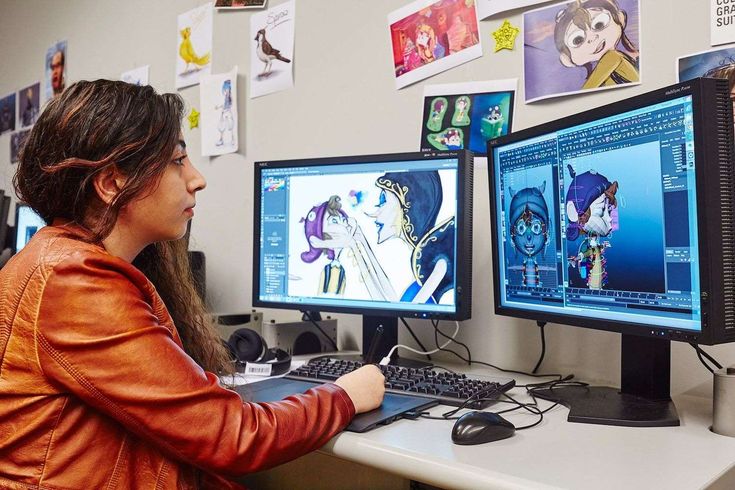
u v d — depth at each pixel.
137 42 2.21
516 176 1.04
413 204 1.15
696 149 0.72
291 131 1.68
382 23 1.46
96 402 0.62
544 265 0.98
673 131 0.75
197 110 1.95
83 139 0.67
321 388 0.79
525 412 0.86
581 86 1.14
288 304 1.31
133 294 0.65
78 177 0.68
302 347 1.43
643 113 0.79
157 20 2.12
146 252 0.93
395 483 1.26
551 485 0.56
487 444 0.70
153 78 2.13
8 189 2.93
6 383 0.63
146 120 0.70
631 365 0.93
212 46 1.91
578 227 0.91
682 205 0.74
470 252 1.11
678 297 0.75
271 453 0.66
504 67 1.25
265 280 1.35
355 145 1.52
